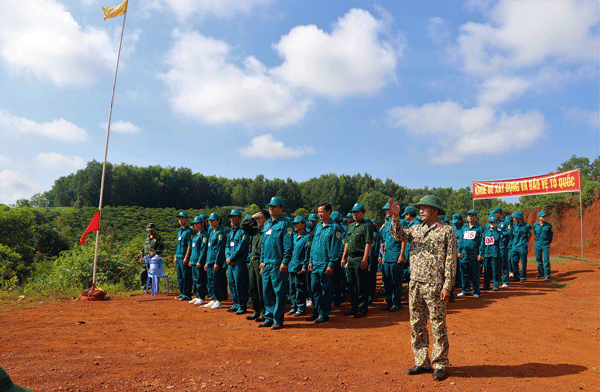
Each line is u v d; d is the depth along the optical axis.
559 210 22.92
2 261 23.06
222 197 141.00
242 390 3.64
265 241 6.75
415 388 3.75
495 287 10.53
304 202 139.25
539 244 12.31
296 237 8.17
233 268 7.88
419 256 4.38
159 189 118.19
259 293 7.20
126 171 114.62
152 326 6.68
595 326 6.45
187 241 10.26
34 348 5.17
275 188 139.00
